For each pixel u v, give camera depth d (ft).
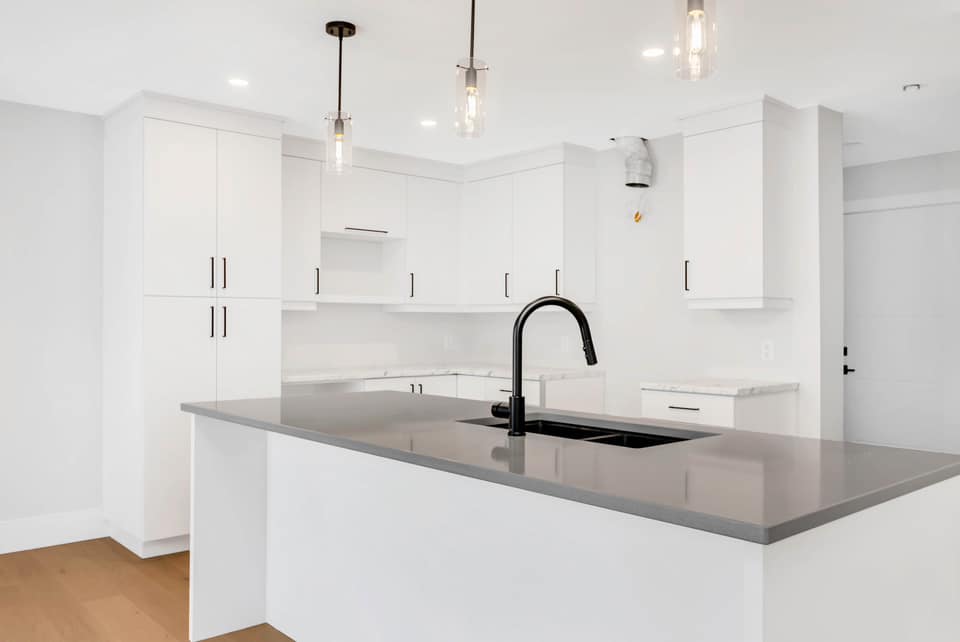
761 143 12.66
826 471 5.17
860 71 11.27
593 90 12.12
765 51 10.41
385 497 7.66
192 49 10.30
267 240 13.74
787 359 13.57
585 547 5.50
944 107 13.15
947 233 16.28
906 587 5.40
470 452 5.92
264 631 9.48
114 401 13.29
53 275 13.28
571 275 16.15
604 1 8.75
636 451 6.01
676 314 15.40
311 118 13.85
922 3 8.83
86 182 13.65
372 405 9.10
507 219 17.11
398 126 14.37
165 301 12.51
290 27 9.52
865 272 17.65
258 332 13.62
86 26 9.50
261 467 9.65
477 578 6.52
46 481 13.20
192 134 12.80
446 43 10.07
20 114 12.94
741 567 4.37
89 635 9.41
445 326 19.21
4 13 9.07
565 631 5.68
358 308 17.54
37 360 13.11
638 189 16.01
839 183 13.50
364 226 16.30
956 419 16.14
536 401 15.53
